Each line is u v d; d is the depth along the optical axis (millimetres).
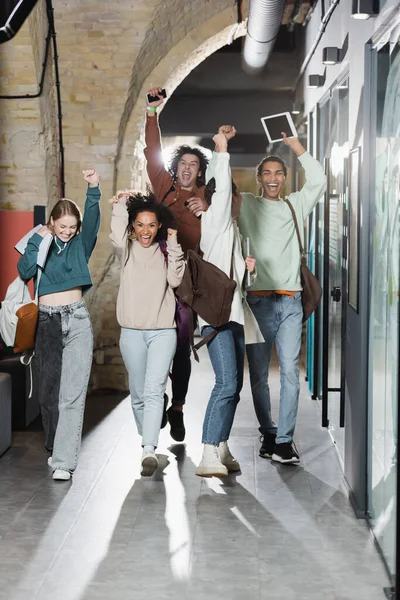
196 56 9547
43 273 5629
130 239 5707
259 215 5992
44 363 5734
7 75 7297
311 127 9633
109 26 8156
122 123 8477
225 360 5477
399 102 3973
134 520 4844
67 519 4863
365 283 4848
